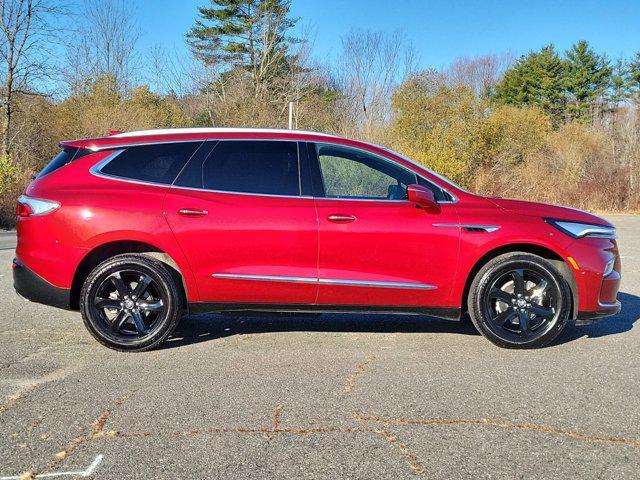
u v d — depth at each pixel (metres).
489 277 4.49
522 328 4.56
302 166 4.58
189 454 2.84
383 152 4.66
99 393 3.62
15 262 4.59
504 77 56.97
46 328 5.14
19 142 23.72
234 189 4.51
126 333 4.49
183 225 4.39
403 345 4.69
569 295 4.55
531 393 3.64
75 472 2.66
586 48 55.00
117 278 4.42
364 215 4.46
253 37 40.19
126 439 2.99
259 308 4.56
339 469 2.70
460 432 3.09
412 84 22.03
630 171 23.80
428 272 4.50
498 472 2.68
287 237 4.43
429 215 4.50
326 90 37.00
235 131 4.67
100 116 25.83
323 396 3.59
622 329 5.23
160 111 29.11
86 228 4.36
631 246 11.38
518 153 24.11
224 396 3.58
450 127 21.48
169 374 3.98
